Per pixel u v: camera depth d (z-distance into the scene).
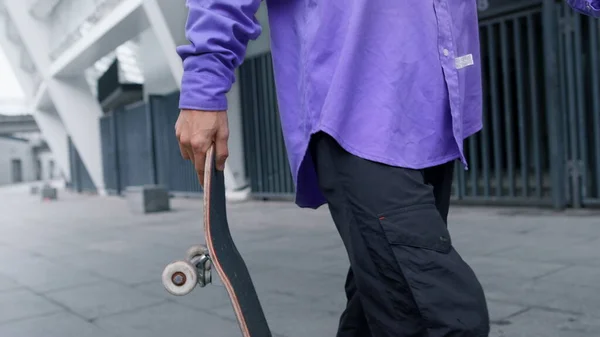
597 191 5.96
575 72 6.00
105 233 7.10
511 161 6.64
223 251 1.18
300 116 1.33
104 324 3.01
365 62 1.22
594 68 5.82
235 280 1.17
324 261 4.30
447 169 1.46
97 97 21.36
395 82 1.21
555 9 6.05
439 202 1.47
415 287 1.10
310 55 1.26
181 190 12.70
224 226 1.26
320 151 1.26
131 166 15.43
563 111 6.11
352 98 1.21
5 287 4.09
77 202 14.91
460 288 1.10
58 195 19.83
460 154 1.24
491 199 6.86
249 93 10.15
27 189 31.77
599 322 2.47
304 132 1.30
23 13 16.92
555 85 6.10
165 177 13.40
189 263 1.16
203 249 1.27
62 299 3.63
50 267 4.84
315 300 3.20
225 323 2.91
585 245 4.15
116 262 4.90
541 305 2.77
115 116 16.33
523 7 6.34
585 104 5.97
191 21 1.24
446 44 1.26
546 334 2.36
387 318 1.17
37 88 21.69
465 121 1.40
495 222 5.61
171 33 9.48
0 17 21.02
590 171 6.12
